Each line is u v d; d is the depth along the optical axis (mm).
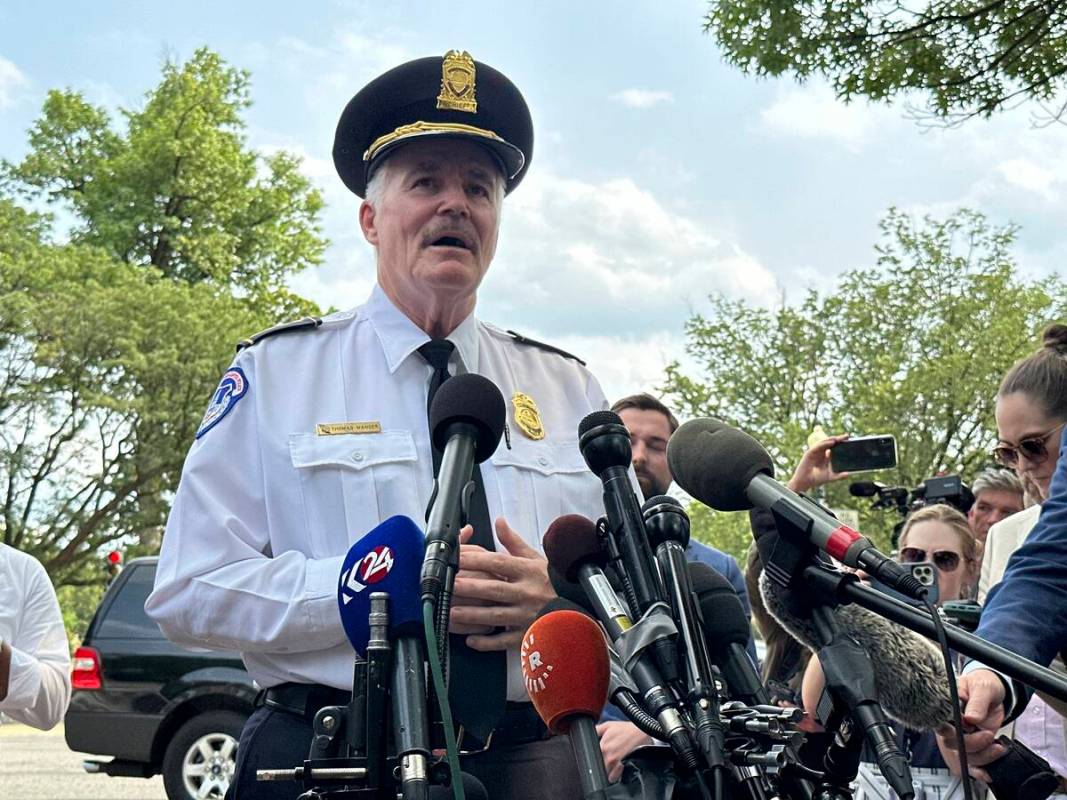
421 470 2861
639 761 1730
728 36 7637
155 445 28391
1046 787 2225
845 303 24797
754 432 24984
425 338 2977
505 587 2551
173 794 9125
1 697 3602
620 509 1908
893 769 1626
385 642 1927
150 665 9367
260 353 2932
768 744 1669
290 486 2807
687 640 1729
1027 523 4062
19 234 33531
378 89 3033
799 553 1824
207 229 41688
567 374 3268
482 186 2982
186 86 42094
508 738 2664
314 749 1977
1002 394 3520
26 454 27641
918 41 7383
